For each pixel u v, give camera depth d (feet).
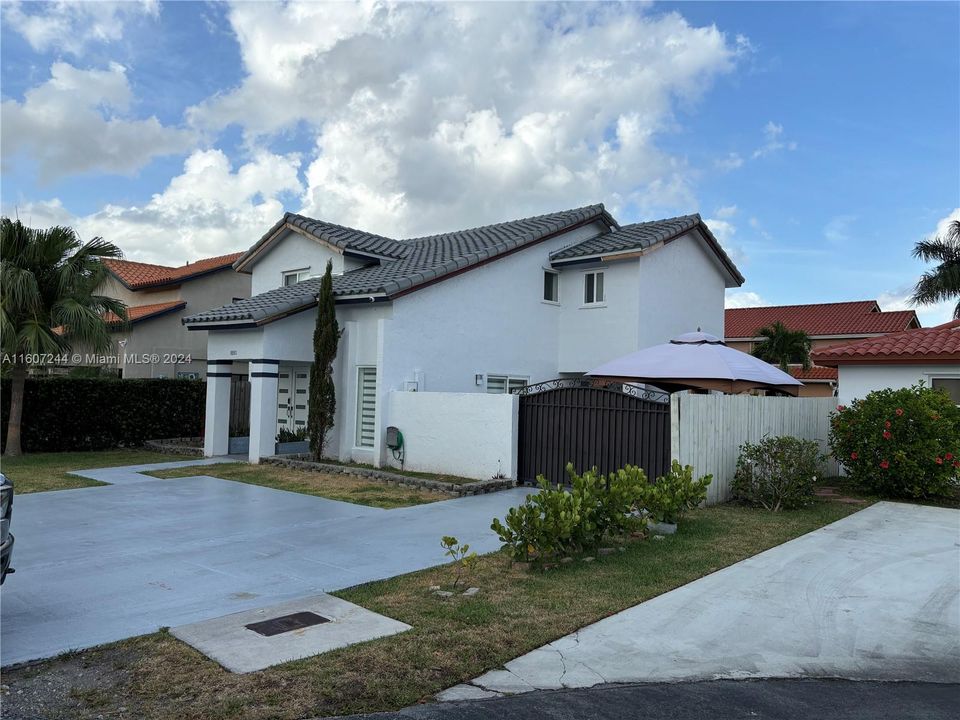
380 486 41.27
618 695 14.56
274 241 66.54
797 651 17.06
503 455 42.57
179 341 85.92
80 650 16.24
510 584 21.84
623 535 27.43
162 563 24.32
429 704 13.98
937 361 42.98
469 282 53.06
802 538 28.66
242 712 13.30
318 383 49.01
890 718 13.76
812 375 109.09
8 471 46.06
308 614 18.93
